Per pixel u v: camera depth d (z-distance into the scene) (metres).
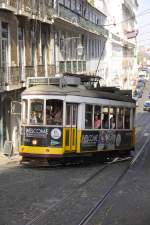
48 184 18.91
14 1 33.03
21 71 34.03
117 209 14.48
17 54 34.50
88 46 57.50
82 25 51.72
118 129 29.25
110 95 28.48
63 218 13.07
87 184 19.12
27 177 20.84
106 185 19.03
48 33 41.47
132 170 24.61
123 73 90.31
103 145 27.39
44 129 24.06
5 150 29.34
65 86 25.05
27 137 24.38
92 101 26.11
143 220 13.12
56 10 42.06
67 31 47.44
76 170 23.62
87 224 12.49
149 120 69.44
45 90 24.34
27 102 24.59
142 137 49.78
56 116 24.19
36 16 37.00
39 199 15.69
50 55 41.78
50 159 24.16
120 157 30.36
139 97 94.81
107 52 71.81
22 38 35.75
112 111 28.44
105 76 69.19
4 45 32.69
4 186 18.34
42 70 38.16
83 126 25.41
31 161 24.39
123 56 92.19
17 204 14.84
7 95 33.19
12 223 12.41
